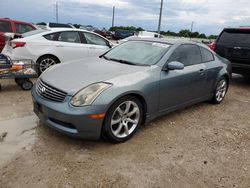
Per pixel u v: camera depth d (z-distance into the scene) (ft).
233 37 22.82
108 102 9.82
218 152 10.88
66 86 10.14
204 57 15.74
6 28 28.78
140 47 14.17
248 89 22.97
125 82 10.58
